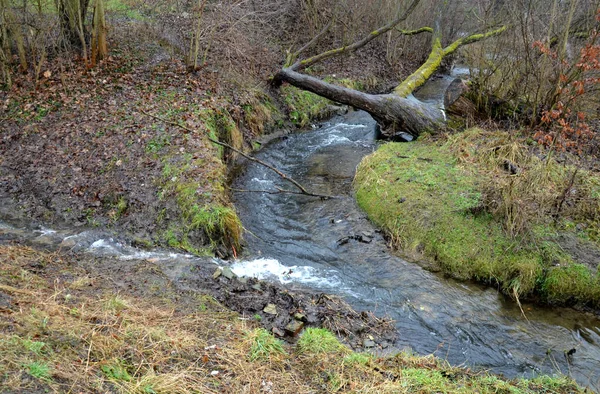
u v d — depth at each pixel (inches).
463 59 824.9
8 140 340.2
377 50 732.7
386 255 270.7
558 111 344.2
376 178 340.5
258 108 468.8
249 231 296.8
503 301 236.1
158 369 142.8
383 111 442.0
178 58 495.5
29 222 277.9
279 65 560.4
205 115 387.9
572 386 171.3
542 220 265.4
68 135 343.6
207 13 542.0
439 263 261.9
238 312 205.9
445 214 282.2
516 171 302.4
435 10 730.8
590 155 343.0
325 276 253.6
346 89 459.2
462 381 166.2
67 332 146.1
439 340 205.5
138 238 267.3
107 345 145.3
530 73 386.6
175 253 257.4
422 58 761.6
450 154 357.7
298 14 657.6
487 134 373.7
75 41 469.1
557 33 387.2
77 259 236.1
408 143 408.8
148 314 179.3
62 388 120.2
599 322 221.8
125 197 290.0
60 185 302.2
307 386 152.3
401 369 169.2
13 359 123.7
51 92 396.5
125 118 365.7
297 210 327.9
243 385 145.6
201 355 155.7
